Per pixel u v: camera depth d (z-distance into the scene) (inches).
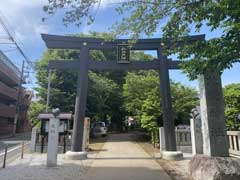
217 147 352.2
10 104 1779.0
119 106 1176.2
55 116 423.2
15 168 385.7
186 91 762.2
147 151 614.9
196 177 311.9
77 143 490.9
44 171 358.6
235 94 463.8
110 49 534.9
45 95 916.6
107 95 1053.2
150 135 841.5
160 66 522.6
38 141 670.5
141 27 305.4
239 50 221.6
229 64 233.0
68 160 467.2
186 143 601.3
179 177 324.8
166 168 385.1
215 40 230.7
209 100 369.1
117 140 960.3
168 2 279.9
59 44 516.4
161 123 697.6
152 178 312.2
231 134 403.5
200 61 252.5
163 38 308.0
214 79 374.9
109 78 1167.6
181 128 660.1
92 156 524.1
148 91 812.0
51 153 402.0
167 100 506.9
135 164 421.1
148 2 283.6
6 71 1406.3
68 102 904.9
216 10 226.2
